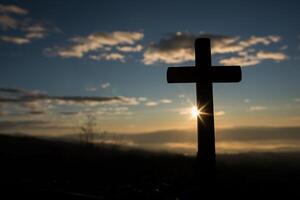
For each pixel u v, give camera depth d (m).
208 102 5.23
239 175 13.94
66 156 20.19
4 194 6.62
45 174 15.51
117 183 13.42
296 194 11.29
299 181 13.57
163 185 10.99
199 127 5.19
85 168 18.05
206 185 5.03
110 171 17.23
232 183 11.29
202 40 5.27
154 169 17.11
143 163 18.81
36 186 6.74
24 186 6.71
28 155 20.27
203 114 5.21
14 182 6.98
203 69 5.24
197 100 5.27
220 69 5.21
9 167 16.39
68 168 17.92
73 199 6.21
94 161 19.45
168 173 15.06
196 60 5.28
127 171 17.25
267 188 11.69
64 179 14.12
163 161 18.59
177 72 5.31
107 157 20.36
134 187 10.59
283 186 12.30
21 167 16.91
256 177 13.94
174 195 6.78
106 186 11.70
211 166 5.06
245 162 18.28
